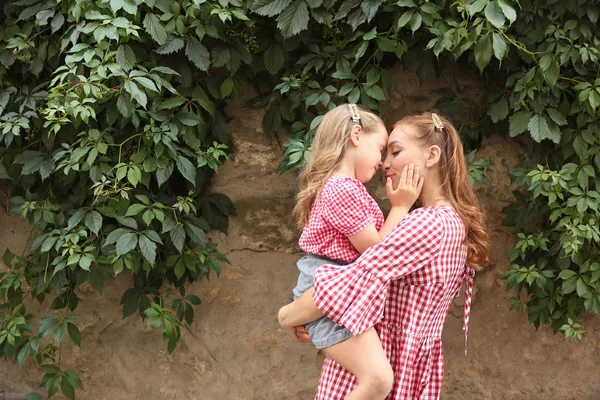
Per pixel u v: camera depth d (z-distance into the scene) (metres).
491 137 3.47
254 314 3.55
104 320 3.55
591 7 3.13
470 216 2.19
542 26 3.18
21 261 3.48
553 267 3.37
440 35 3.04
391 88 3.24
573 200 3.16
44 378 3.39
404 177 2.18
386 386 1.99
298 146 3.10
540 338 3.56
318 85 3.20
